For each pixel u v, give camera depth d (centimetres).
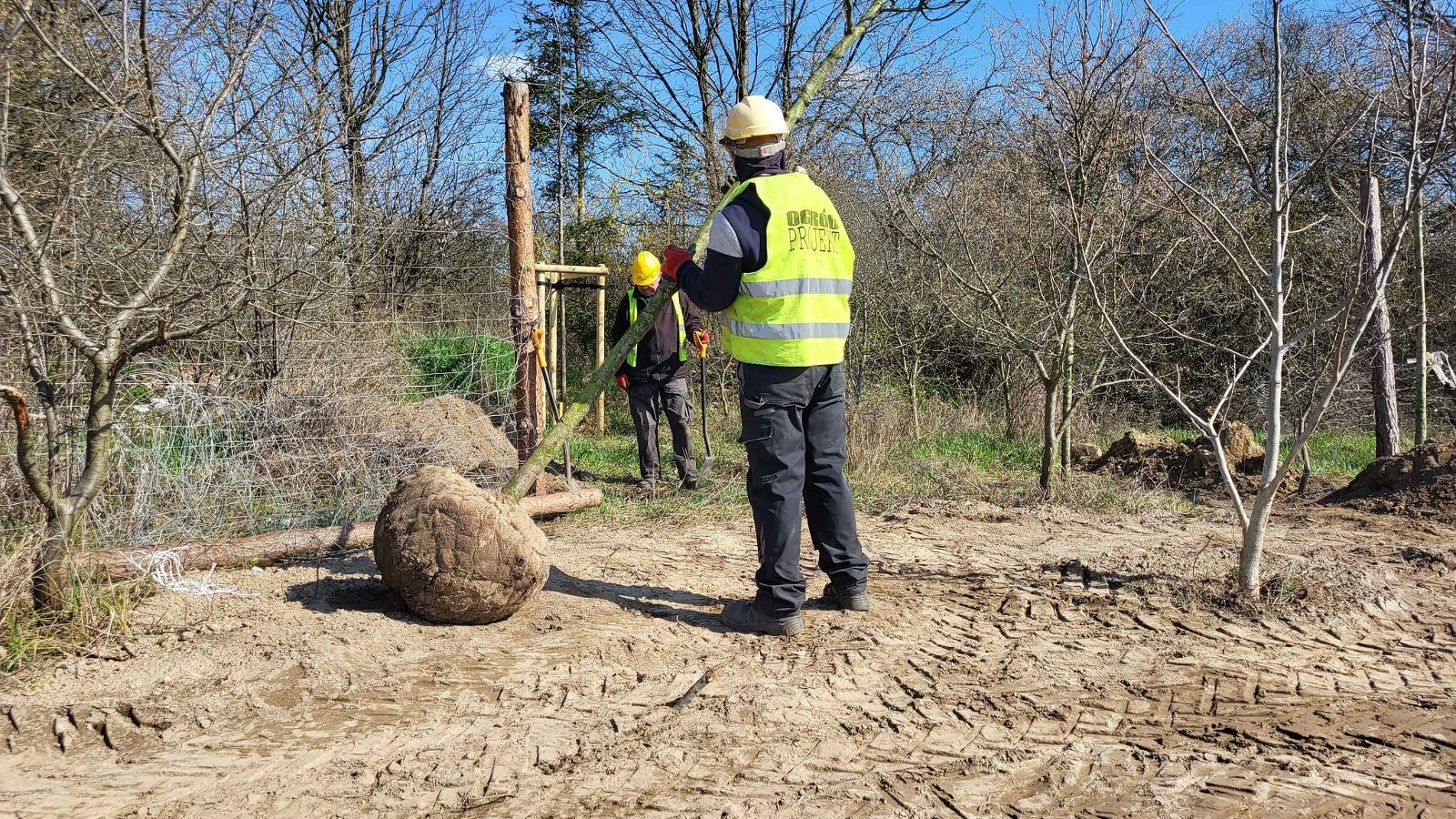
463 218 993
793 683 355
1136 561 523
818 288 403
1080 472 888
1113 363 1072
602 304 1095
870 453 854
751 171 408
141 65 392
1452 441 713
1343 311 412
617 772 289
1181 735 315
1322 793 277
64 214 394
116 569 427
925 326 1134
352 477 602
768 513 404
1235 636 407
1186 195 786
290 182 473
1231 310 1120
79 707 321
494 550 398
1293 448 424
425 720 322
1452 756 299
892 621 429
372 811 267
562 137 1539
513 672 363
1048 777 287
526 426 660
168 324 388
